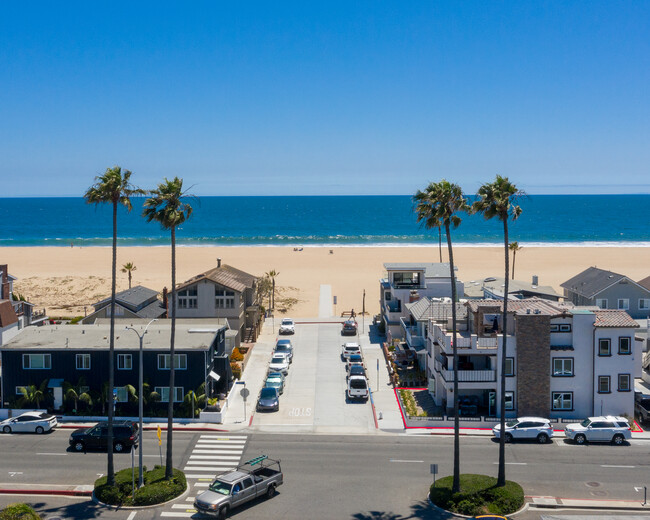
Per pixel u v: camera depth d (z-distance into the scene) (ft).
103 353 168.66
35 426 156.35
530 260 484.33
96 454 142.41
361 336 265.13
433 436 155.22
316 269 439.63
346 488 123.03
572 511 114.11
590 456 141.79
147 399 167.53
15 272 432.66
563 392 167.22
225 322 217.97
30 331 184.03
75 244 636.48
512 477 129.08
